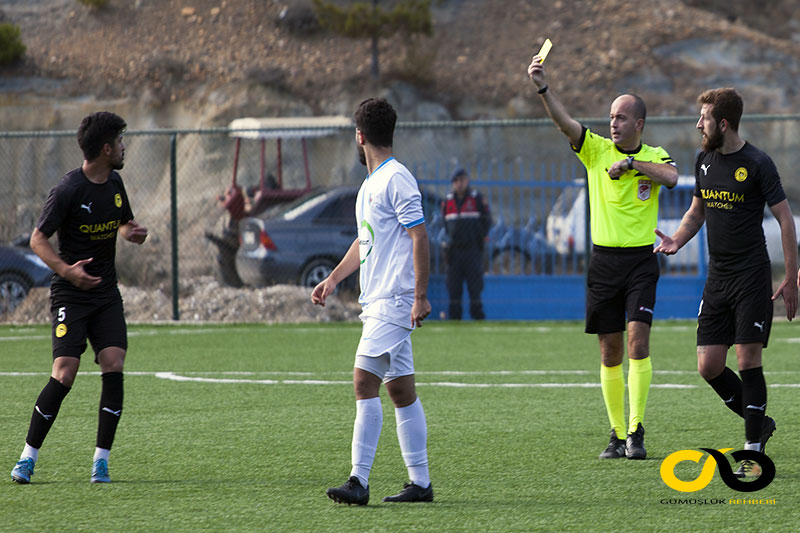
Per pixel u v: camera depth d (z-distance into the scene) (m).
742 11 152.88
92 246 20.09
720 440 24.36
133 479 20.30
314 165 108.25
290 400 31.19
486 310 60.94
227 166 107.25
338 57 129.50
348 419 27.67
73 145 113.62
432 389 33.50
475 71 130.75
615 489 19.23
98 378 35.91
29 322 60.00
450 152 120.56
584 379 36.03
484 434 25.30
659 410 28.84
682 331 53.81
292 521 16.80
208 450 23.34
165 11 134.25
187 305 61.72
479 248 59.62
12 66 123.94
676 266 65.56
